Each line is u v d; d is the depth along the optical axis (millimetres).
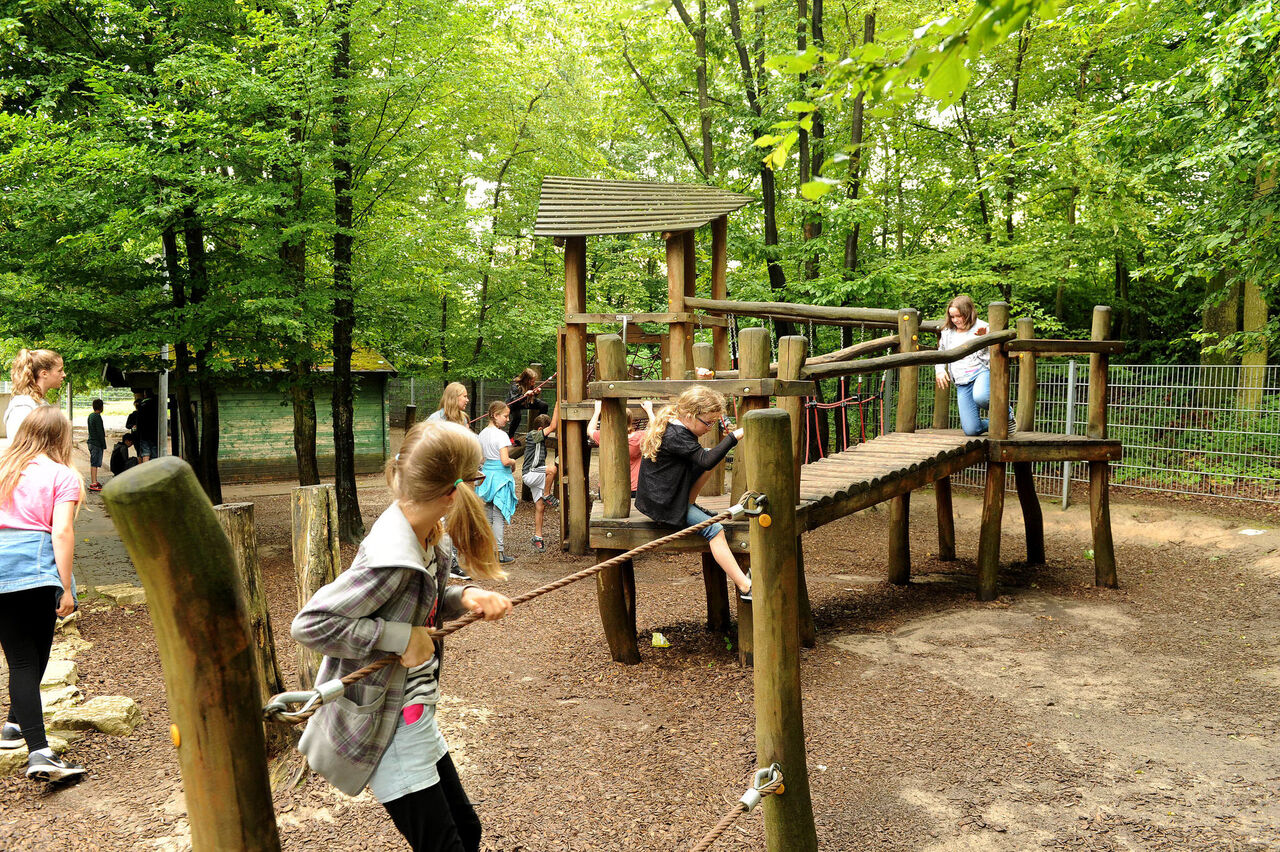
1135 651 5836
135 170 7812
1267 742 4266
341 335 10422
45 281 8820
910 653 5758
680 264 9047
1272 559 8484
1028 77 15188
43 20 8984
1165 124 9086
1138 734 4359
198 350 9125
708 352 7824
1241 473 10539
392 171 9945
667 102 15969
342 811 3492
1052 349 7805
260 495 14914
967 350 7039
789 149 2363
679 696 4898
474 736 4320
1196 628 6430
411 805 2174
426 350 17188
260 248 8852
